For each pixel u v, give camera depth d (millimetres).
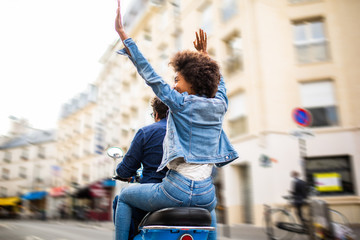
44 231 13969
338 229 5867
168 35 23844
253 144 14867
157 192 1938
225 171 16484
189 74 2055
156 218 1879
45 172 50719
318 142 14227
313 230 6180
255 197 14562
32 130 59062
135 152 2203
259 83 14844
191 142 1943
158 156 2197
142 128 2252
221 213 10031
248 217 15594
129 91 30969
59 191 41531
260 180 14336
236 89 16297
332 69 14758
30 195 44594
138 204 2043
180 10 22422
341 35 14984
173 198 1896
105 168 32031
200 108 1956
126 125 30969
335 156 14172
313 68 14922
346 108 14367
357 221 13047
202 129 1970
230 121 16875
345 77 14625
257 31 15211
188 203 1927
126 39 1911
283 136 14234
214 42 18375
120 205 2141
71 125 45219
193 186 1916
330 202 13344
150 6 26281
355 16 15016
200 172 1958
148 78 1874
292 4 15594
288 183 13812
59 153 48406
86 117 41438
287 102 14625
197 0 20266
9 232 13406
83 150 40500
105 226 17062
